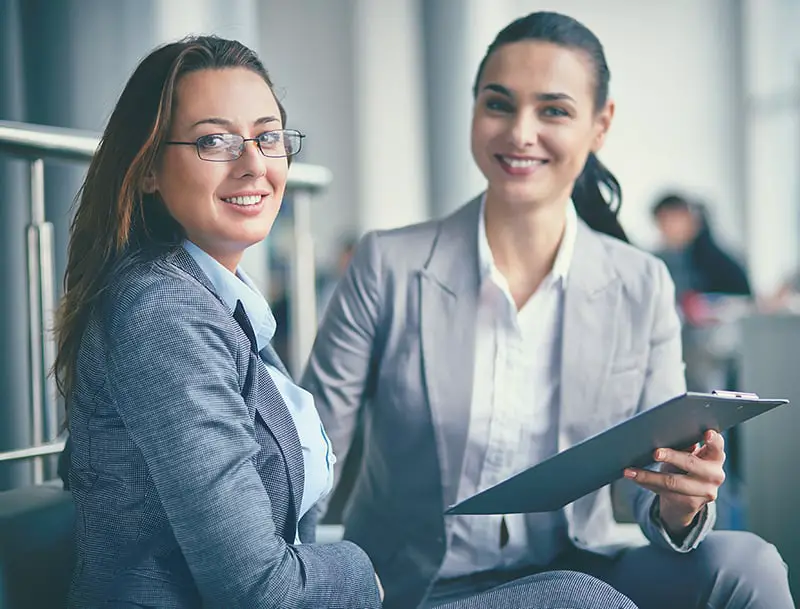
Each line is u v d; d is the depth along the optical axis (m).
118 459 1.20
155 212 1.35
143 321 1.18
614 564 1.65
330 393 1.80
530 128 1.66
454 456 1.72
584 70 1.67
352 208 10.64
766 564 1.53
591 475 1.40
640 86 9.80
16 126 1.68
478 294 1.75
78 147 1.79
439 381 1.73
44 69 2.61
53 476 1.96
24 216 2.45
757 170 9.45
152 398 1.16
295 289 2.64
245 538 1.13
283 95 1.48
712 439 1.38
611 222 1.95
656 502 1.58
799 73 9.29
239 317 1.31
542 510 1.49
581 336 1.72
